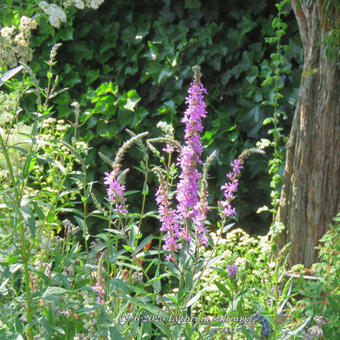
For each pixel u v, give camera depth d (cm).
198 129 278
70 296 317
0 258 329
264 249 457
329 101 439
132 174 599
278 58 520
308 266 460
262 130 561
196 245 279
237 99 568
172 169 313
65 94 612
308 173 455
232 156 559
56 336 315
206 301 454
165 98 593
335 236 374
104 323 264
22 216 290
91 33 614
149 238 285
